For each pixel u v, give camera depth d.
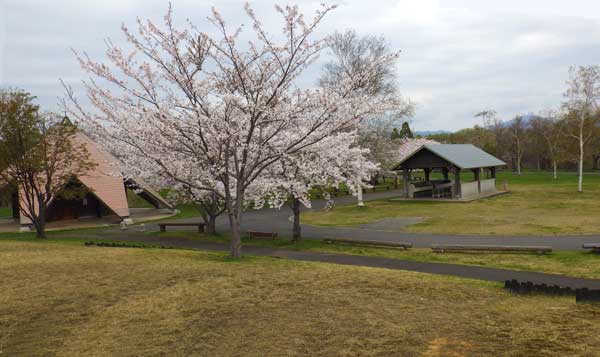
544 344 6.66
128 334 7.39
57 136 21.55
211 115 13.12
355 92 14.45
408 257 14.91
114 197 28.97
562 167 74.38
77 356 6.63
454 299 9.09
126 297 9.27
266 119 13.65
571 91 36.56
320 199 40.38
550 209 27.05
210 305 8.73
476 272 12.36
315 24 12.79
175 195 21.89
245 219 28.69
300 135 15.12
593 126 43.56
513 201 32.12
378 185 53.69
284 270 11.81
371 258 14.95
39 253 14.40
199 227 22.61
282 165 16.83
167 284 10.24
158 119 12.91
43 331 7.56
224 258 14.00
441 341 6.89
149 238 21.22
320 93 13.58
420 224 22.91
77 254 14.28
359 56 33.88
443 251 15.47
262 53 12.96
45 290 9.72
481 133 77.81
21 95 21.59
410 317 7.96
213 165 13.84
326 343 6.91
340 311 8.33
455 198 34.25
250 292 9.57
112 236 22.23
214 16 12.28
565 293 9.31
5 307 8.64
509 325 7.48
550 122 62.91
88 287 9.96
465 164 34.41
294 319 7.95
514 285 9.69
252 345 6.91
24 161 20.58
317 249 17.11
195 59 12.72
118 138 14.62
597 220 21.72
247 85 13.27
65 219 30.83
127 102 12.83
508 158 76.94
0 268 11.78
